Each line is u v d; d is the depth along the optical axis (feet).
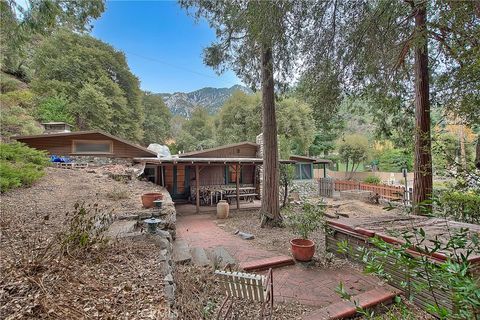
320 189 50.85
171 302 7.50
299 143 73.46
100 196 21.11
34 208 14.94
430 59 19.51
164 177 41.14
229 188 40.16
